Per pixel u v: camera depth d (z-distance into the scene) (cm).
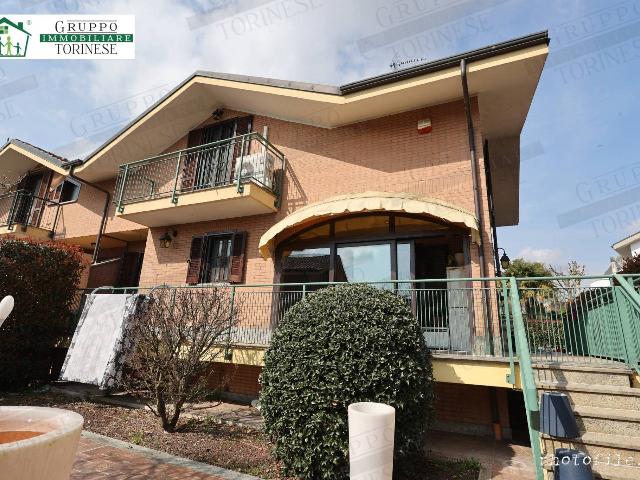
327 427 436
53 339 981
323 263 926
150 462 471
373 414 369
